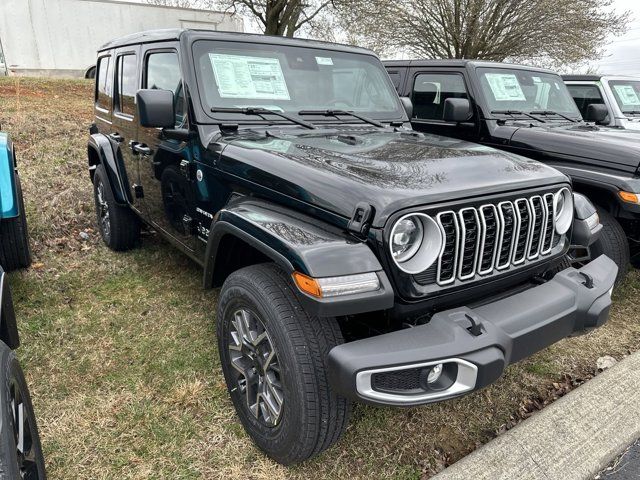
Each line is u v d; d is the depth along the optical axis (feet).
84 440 8.27
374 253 6.69
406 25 58.08
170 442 8.29
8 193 11.91
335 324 7.09
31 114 30.17
